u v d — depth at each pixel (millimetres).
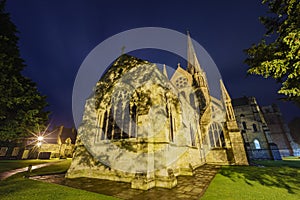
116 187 8844
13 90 12180
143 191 8086
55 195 6875
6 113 12438
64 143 52031
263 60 7746
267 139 39125
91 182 10086
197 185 9492
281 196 6977
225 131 26125
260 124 41688
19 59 13617
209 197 7051
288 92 6512
